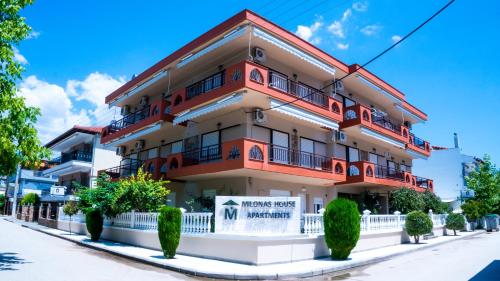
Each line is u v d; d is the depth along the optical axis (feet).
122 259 46.98
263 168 55.42
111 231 66.85
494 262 44.47
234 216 44.21
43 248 54.65
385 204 91.86
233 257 42.24
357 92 89.56
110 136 95.96
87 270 36.58
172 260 43.27
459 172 153.28
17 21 37.24
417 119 111.55
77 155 110.63
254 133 61.72
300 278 36.22
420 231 64.18
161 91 88.02
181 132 77.97
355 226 44.80
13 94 35.83
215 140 66.85
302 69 72.64
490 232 110.32
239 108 62.54
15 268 35.60
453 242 72.79
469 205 110.93
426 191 92.94
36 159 37.45
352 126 75.41
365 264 44.39
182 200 73.51
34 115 37.40
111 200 62.13
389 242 61.62
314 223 47.26
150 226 56.90
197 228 47.24
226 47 63.57
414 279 33.99
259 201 44.24
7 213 194.59
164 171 72.28
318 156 73.05
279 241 42.06
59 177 140.26
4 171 36.42
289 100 60.75
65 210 82.74
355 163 75.56
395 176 92.07
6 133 34.50
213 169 58.08
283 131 66.80
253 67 56.18
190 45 67.67
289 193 69.15
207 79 67.56
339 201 45.75
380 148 96.37
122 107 104.53
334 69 72.28
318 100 70.03
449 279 33.65
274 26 60.39
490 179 132.98
